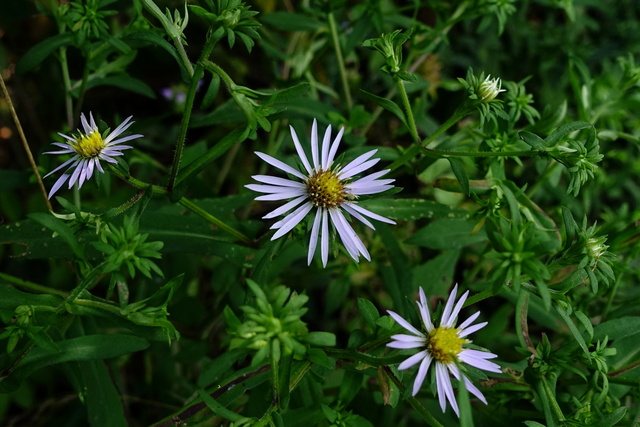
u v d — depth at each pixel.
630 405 0.36
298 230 0.31
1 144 0.43
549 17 0.48
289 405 0.33
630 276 0.39
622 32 0.48
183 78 0.30
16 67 0.34
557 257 0.30
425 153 0.32
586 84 0.37
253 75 0.46
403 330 0.29
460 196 0.40
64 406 0.39
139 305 0.29
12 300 0.30
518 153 0.31
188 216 0.34
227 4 0.29
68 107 0.38
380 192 0.30
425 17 0.47
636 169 0.42
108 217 0.30
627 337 0.33
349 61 0.44
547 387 0.31
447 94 0.44
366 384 0.35
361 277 0.40
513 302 0.34
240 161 0.43
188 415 0.31
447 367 0.29
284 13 0.38
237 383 0.31
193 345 0.37
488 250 0.37
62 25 0.36
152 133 0.45
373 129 0.43
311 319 0.41
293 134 0.30
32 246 0.33
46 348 0.29
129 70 0.44
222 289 0.36
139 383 0.40
